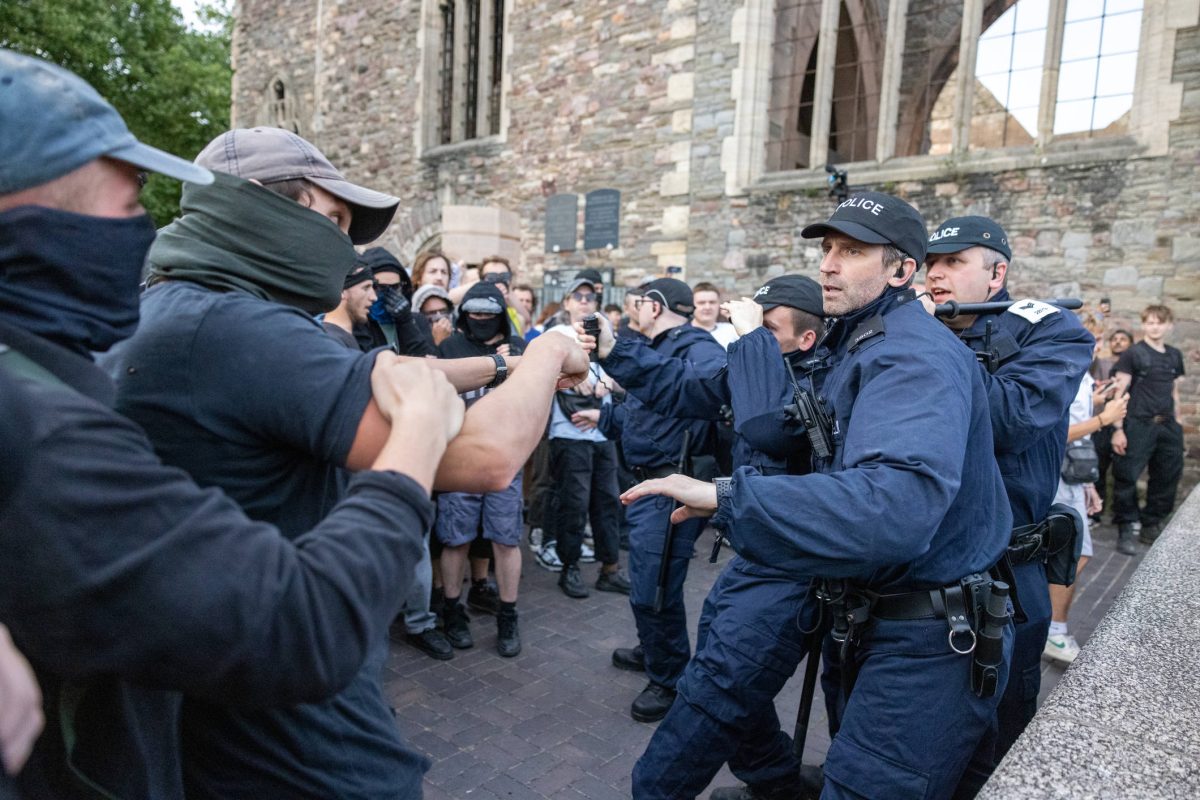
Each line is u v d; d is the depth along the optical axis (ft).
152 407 3.16
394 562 2.63
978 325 8.35
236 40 51.24
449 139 41.91
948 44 28.35
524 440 3.42
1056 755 3.84
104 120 2.51
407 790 4.17
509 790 8.95
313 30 46.44
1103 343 22.80
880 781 5.57
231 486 3.23
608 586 15.94
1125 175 22.81
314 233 3.72
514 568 12.61
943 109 29.19
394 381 3.04
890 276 6.09
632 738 10.19
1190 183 21.90
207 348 3.13
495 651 12.82
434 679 11.74
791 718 10.90
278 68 48.70
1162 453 20.97
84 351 2.62
